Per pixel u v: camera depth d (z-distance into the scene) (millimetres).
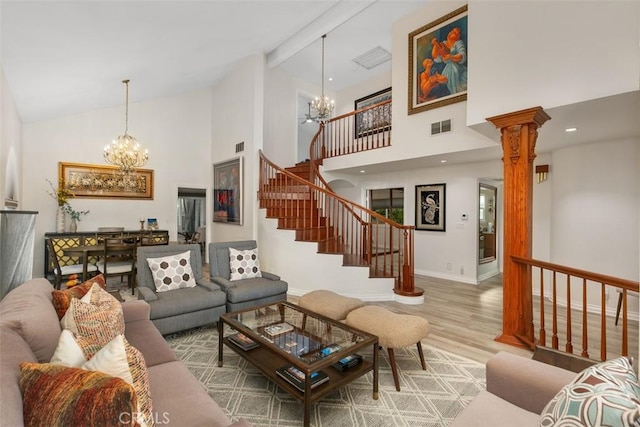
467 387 2240
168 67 4879
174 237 6707
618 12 2297
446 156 4570
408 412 1956
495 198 6285
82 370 999
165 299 2908
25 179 5180
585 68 2439
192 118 6984
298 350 2023
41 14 2545
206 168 7148
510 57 2834
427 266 6062
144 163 6012
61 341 1260
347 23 4977
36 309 1516
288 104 6793
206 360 2594
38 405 896
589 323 3529
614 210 3730
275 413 1936
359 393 2150
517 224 2926
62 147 5516
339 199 4926
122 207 6102
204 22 3727
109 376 955
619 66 2297
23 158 5156
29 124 5223
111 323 1646
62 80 4031
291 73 6812
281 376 1959
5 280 1961
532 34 2705
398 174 6480
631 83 2254
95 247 4273
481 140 3945
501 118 2854
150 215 6418
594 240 3873
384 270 4551
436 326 3430
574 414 932
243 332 2244
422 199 6113
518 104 2785
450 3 4285
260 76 5590
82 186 5680
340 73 6801
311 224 4922
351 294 4434
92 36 3168
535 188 4762
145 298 2814
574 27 2490
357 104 7270
